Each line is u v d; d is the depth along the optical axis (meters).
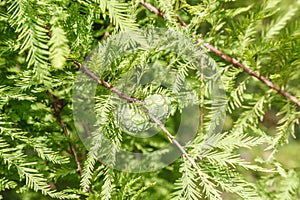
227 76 0.70
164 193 0.72
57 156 0.65
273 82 0.70
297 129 1.04
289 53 0.69
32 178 0.63
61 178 0.71
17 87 0.63
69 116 0.72
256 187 0.75
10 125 0.65
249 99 0.74
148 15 0.70
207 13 0.66
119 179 0.68
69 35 0.61
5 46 0.65
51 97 0.70
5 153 0.64
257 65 0.70
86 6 0.61
